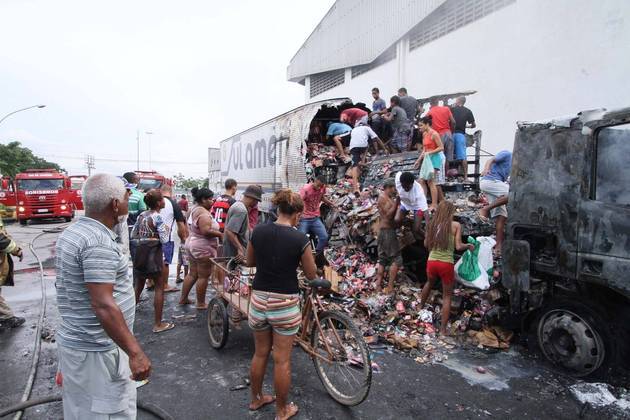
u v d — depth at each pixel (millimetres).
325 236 6324
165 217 6184
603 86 8477
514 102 10664
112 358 2051
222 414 3039
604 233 3400
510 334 4402
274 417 3002
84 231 1982
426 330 4543
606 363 3479
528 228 4008
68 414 2062
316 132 10125
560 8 9242
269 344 2967
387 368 3777
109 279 1938
